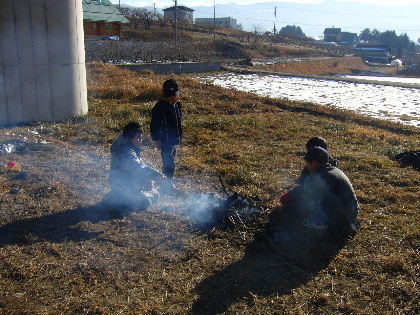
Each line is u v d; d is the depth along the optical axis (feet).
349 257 16.21
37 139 29.55
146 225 18.13
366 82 89.56
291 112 48.08
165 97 21.11
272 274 15.01
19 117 33.42
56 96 34.37
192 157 27.78
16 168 23.80
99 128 32.76
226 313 12.98
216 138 33.09
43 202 19.90
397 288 14.32
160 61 119.34
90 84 53.78
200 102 48.96
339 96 68.80
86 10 141.18
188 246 16.61
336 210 17.11
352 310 13.20
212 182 23.41
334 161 18.53
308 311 13.17
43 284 14.07
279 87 78.59
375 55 315.37
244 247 16.71
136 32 175.83
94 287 14.05
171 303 13.38
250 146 31.14
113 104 43.16
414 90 78.38
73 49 34.65
